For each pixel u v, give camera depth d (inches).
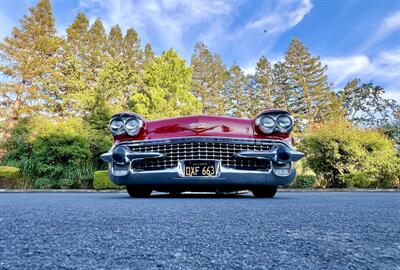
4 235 35.3
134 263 24.2
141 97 680.4
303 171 471.8
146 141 125.6
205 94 1109.7
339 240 34.1
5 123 673.6
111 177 127.8
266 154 121.2
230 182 119.9
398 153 451.8
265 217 54.0
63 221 47.4
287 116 126.2
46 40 791.7
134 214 57.7
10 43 770.2
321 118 1066.1
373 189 350.0
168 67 693.3
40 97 776.9
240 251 28.6
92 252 27.7
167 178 121.6
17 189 320.2
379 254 27.8
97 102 526.0
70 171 358.0
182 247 30.1
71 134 367.2
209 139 120.4
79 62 957.8
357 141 409.7
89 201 97.6
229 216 55.1
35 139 369.1
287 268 23.2
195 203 87.7
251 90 1192.8
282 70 1167.0
